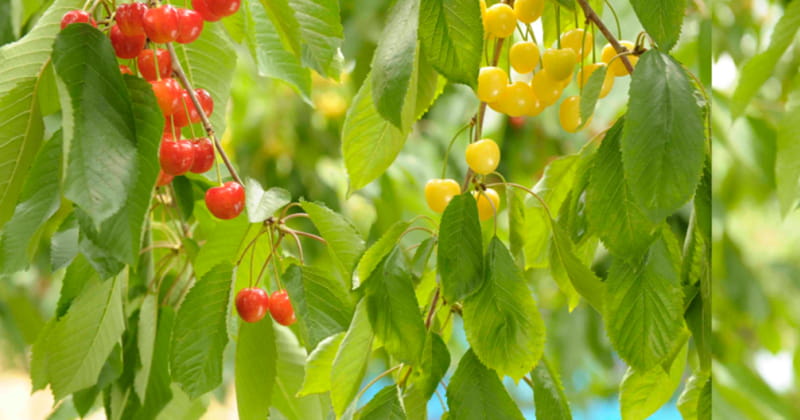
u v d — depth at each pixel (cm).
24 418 502
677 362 189
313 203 195
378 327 186
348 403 185
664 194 176
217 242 199
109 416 206
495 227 185
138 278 212
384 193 310
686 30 222
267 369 194
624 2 235
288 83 209
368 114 191
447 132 349
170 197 215
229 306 192
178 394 207
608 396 412
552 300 370
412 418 187
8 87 189
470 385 185
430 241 190
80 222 181
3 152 190
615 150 181
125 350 208
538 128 350
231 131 347
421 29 179
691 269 184
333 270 315
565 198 193
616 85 258
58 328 199
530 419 386
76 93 179
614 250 180
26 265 186
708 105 180
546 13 199
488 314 183
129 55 190
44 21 191
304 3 200
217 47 205
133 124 181
